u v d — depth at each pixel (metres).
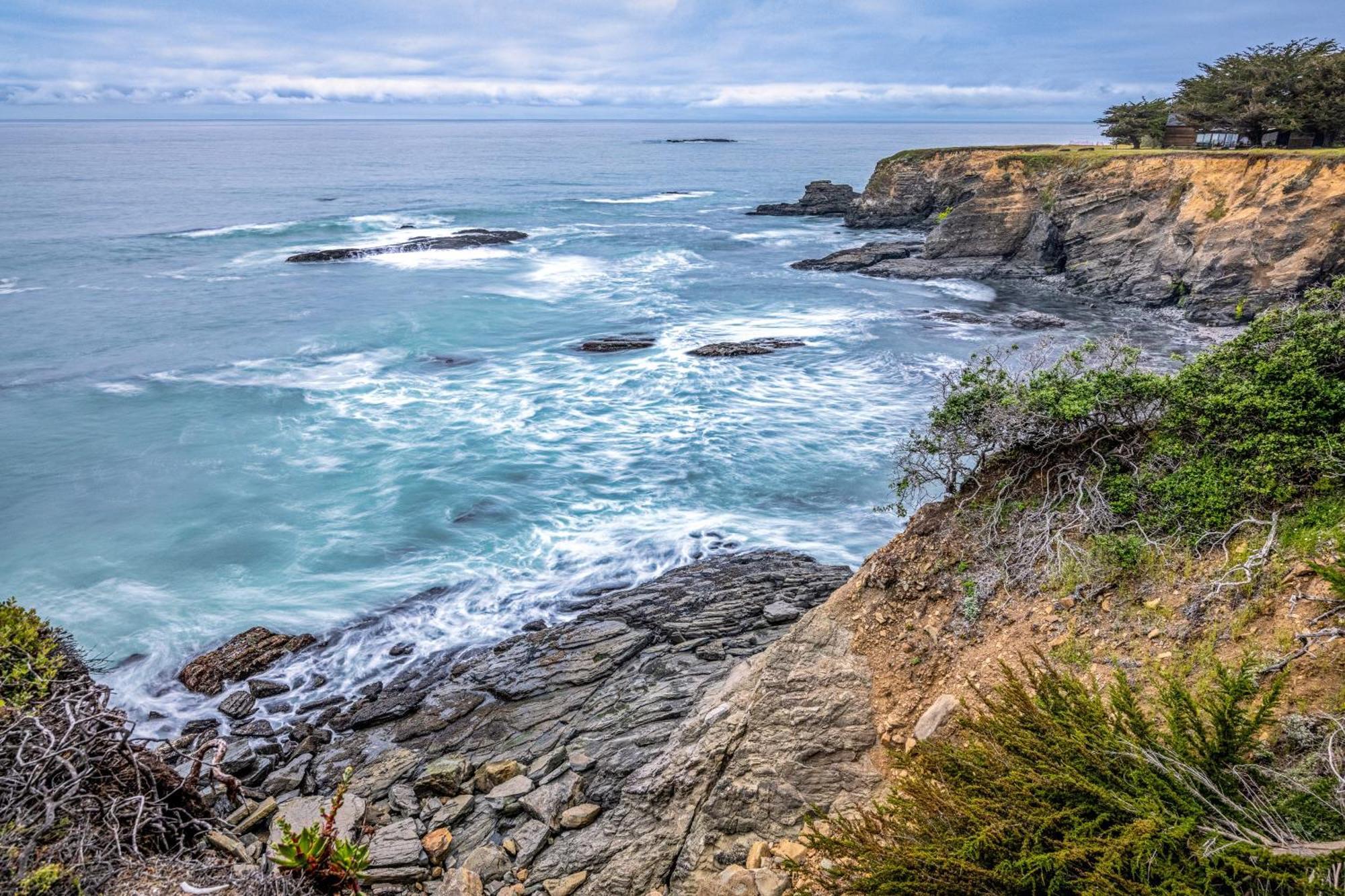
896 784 7.12
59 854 4.88
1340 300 8.56
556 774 10.06
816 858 6.88
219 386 27.88
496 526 18.14
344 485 20.38
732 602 14.05
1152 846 4.52
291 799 10.38
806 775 7.99
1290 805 4.68
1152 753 5.01
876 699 8.43
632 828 8.59
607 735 10.73
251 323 36.75
